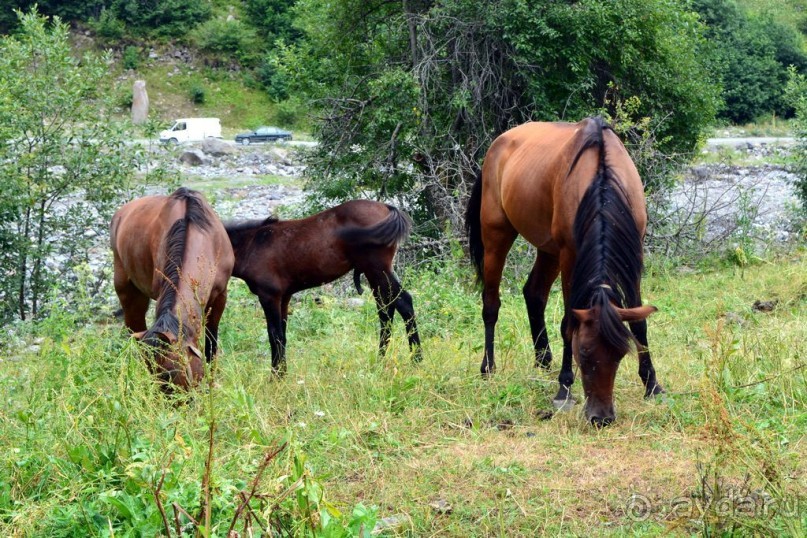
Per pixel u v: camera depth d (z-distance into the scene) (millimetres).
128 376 4805
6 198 10406
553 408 5695
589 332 4883
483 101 13320
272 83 41156
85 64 11391
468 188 12453
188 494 3986
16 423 5004
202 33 43156
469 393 6000
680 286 9516
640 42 13547
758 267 10469
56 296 10125
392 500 4379
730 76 38594
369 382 6008
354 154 13758
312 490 3703
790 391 5340
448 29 13531
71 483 4203
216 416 4699
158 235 6363
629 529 3947
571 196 5539
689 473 4414
